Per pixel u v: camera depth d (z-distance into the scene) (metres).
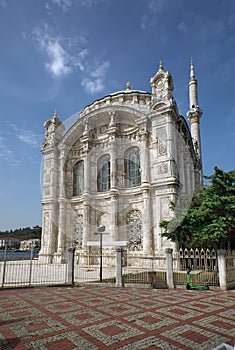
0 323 7.90
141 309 9.55
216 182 18.97
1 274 19.66
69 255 16.36
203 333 7.04
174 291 13.48
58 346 6.17
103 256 19.75
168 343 6.36
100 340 6.54
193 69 51.09
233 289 13.84
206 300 11.10
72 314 8.88
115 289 14.21
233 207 17.23
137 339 6.61
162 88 22.95
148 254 21.08
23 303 10.62
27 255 19.98
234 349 3.31
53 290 13.95
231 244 22.86
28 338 6.66
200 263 16.27
